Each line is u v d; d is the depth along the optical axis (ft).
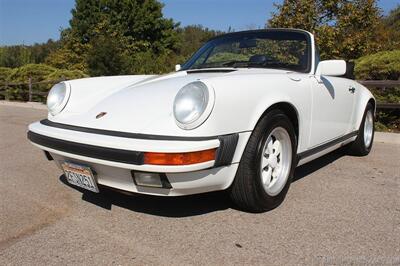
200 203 10.48
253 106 9.01
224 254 7.86
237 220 9.45
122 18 105.29
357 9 38.70
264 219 9.52
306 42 12.59
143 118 8.76
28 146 19.35
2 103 54.60
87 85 11.35
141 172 8.24
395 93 24.29
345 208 10.31
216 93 8.25
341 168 14.39
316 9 39.11
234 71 10.82
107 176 8.95
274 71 11.32
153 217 9.66
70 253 7.95
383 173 13.75
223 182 8.86
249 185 9.21
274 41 12.82
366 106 15.66
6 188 12.21
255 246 8.19
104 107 9.79
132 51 104.58
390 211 10.14
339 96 13.16
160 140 7.98
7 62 146.00
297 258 7.72
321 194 11.39
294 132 10.46
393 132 22.91
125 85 11.21
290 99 10.10
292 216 9.71
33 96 57.82
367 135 16.57
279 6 41.27
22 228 9.15
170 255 7.82
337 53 38.06
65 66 102.06
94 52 69.51
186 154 7.74
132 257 7.76
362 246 8.21
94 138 8.52
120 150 8.07
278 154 10.21
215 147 8.10
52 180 13.01
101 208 10.27
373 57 26.08
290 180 10.59
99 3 104.63
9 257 7.80
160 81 10.49
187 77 10.35
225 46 13.41
